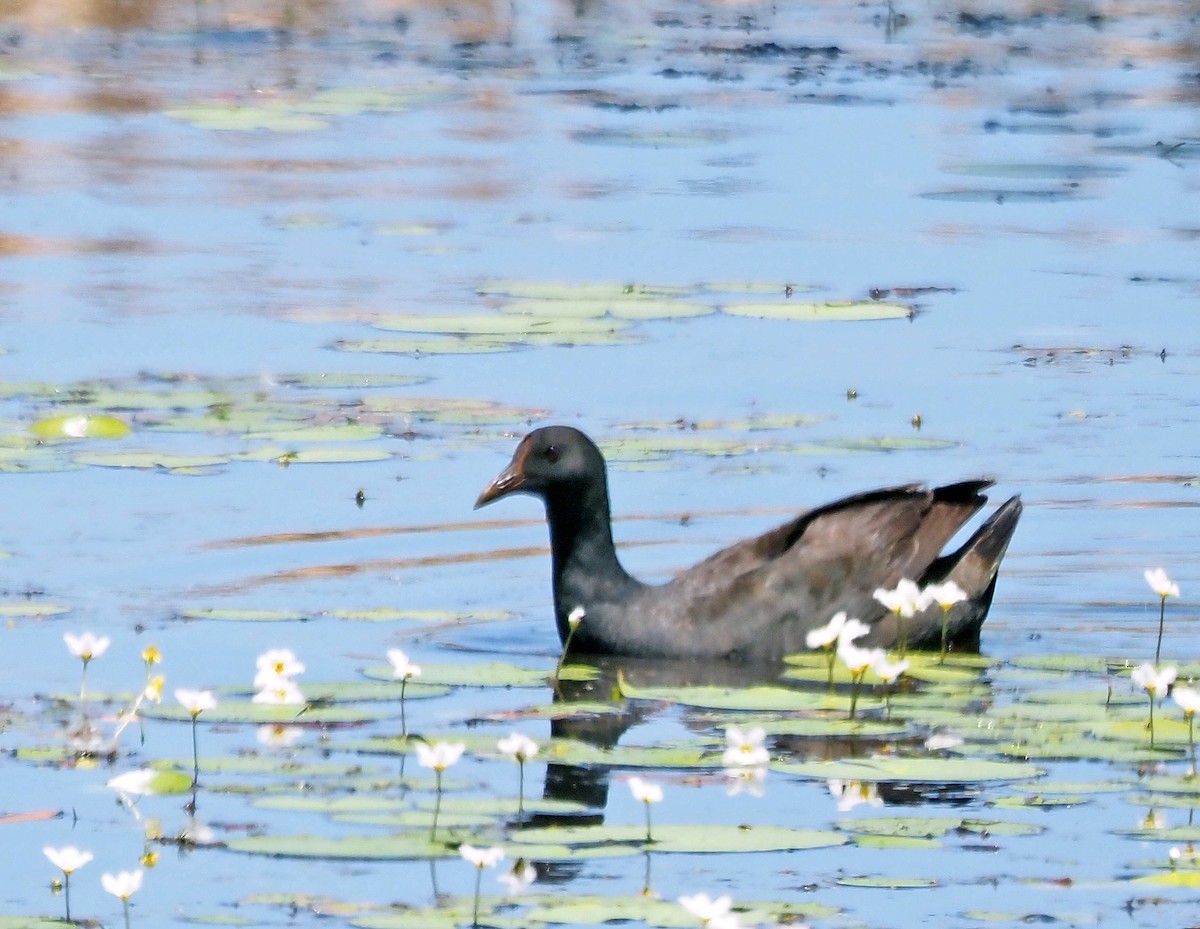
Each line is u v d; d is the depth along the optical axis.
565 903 8.85
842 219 24.91
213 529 15.18
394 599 14.05
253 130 30.64
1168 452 16.94
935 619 13.12
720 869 9.32
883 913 8.83
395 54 36.22
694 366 19.19
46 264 22.55
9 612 13.28
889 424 17.52
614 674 12.57
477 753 10.74
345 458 16.62
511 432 17.38
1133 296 21.55
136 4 40.09
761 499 15.91
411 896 8.96
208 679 12.09
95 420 17.16
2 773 10.42
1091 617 13.73
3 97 31.81
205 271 22.38
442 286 21.81
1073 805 10.02
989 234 24.19
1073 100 32.44
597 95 32.72
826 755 10.74
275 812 9.87
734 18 40.34
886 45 37.22
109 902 8.95
